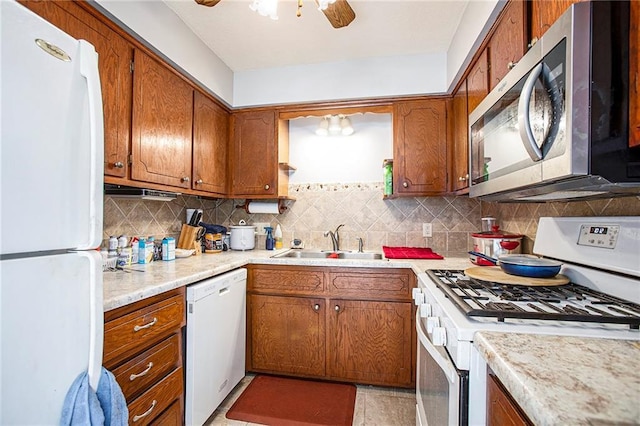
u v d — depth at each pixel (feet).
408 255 6.96
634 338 2.29
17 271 1.84
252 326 6.89
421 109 7.29
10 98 1.79
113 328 3.38
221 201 9.11
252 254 7.47
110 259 5.09
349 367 6.50
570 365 1.85
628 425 1.29
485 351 2.18
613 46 2.31
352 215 8.57
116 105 4.61
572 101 2.35
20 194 1.85
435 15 5.75
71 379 2.19
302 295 6.70
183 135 6.29
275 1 4.31
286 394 6.20
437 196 7.71
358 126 8.68
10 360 1.79
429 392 3.70
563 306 2.95
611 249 3.29
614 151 2.33
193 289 4.72
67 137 2.16
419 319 4.25
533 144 2.73
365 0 5.34
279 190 8.09
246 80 7.98
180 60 5.89
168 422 4.29
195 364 4.74
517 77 3.21
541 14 3.43
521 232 5.73
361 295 6.47
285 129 8.62
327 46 6.84
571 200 4.23
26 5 3.45
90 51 2.35
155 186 5.50
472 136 4.66
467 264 5.89
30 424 1.90
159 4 5.32
